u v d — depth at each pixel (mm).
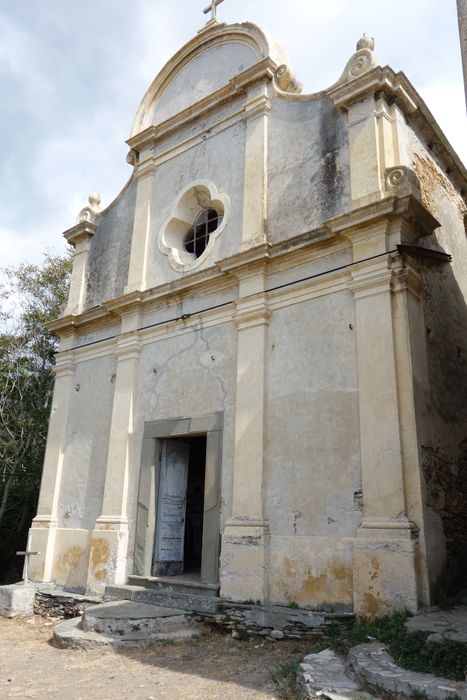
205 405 8750
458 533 6828
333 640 5773
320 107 8672
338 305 7500
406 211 7004
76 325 11609
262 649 6367
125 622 7039
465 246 9703
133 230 11164
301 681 4730
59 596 9352
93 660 6297
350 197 7828
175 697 4984
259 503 7441
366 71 7941
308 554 6871
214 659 6137
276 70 9570
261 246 8320
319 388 7387
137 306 10328
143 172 11414
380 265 7078
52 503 10648
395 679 4145
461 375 8023
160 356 9766
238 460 7867
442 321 7871
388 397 6609
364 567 6203
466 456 7531
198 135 10609
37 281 18016
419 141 8789
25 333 17297
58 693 5254
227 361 8648
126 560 9125
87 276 12055
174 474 9562
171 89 11695
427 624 5203
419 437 6422
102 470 10133
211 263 9414
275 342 8055
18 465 16062
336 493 6852
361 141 7852
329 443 7086
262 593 7031
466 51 4977
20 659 6602
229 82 9984
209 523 8039
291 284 8047
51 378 17438
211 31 11055
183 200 10500
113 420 9992
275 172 8969
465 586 6617
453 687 3912
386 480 6371
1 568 16219
